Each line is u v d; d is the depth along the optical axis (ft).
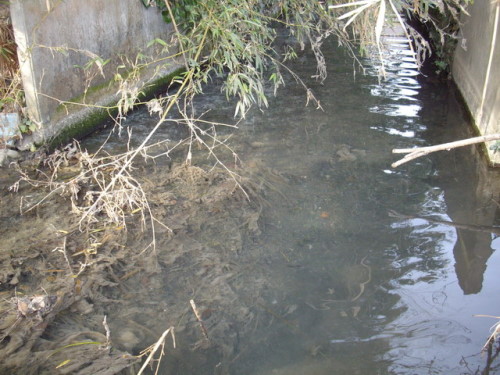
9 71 18.48
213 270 12.87
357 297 11.87
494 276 12.54
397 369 9.87
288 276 12.62
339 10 22.07
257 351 10.42
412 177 17.43
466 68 24.75
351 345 10.52
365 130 21.15
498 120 18.22
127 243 14.02
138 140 20.33
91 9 20.27
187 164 18.13
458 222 14.83
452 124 21.94
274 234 14.33
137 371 9.92
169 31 26.50
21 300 11.47
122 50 22.70
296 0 22.54
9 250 13.53
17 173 17.47
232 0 18.98
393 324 11.05
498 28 19.75
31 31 17.25
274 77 19.24
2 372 9.82
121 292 12.14
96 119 21.17
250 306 11.65
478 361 10.02
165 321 11.24
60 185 16.56
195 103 24.31
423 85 27.22
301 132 20.90
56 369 9.91
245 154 19.03
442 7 18.08
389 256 13.32
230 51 18.76
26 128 18.08
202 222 14.94
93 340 10.68
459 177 17.47
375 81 27.48
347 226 14.65
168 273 12.78
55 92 18.92
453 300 11.71
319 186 16.81
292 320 11.22
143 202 15.44
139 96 23.86
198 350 10.46
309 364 10.07
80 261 13.28
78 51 19.24
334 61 30.91
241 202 15.96
